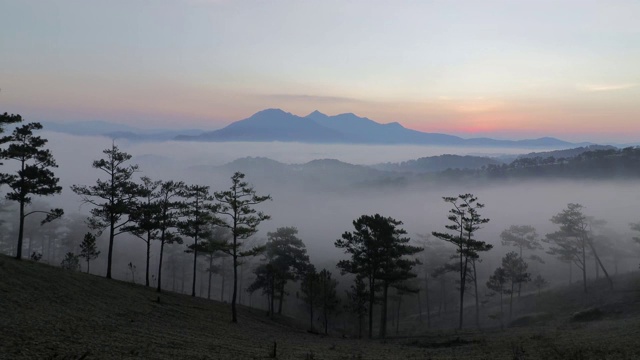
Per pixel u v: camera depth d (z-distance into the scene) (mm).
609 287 51844
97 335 19922
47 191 34969
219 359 18703
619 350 20672
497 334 33781
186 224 43969
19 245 34062
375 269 41812
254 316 43906
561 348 22766
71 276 33125
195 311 35562
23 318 20219
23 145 33188
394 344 32562
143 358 16891
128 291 35531
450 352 25781
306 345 28219
